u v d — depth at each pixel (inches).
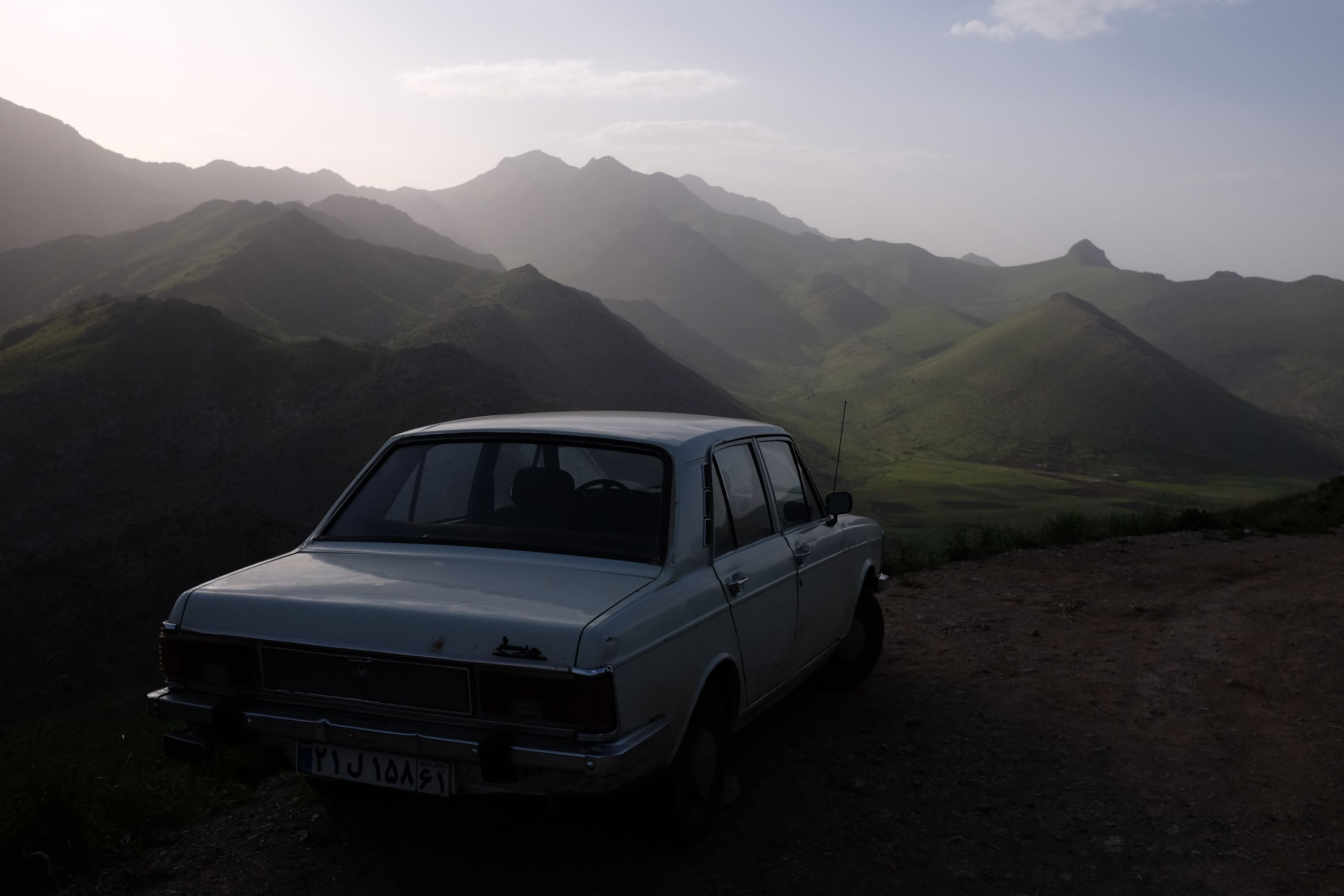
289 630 119.1
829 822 149.2
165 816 148.2
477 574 127.9
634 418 164.9
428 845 137.9
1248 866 138.9
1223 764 181.3
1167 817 156.3
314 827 144.2
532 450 146.7
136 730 251.4
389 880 127.6
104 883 128.9
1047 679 237.1
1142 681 236.8
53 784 136.8
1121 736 196.1
